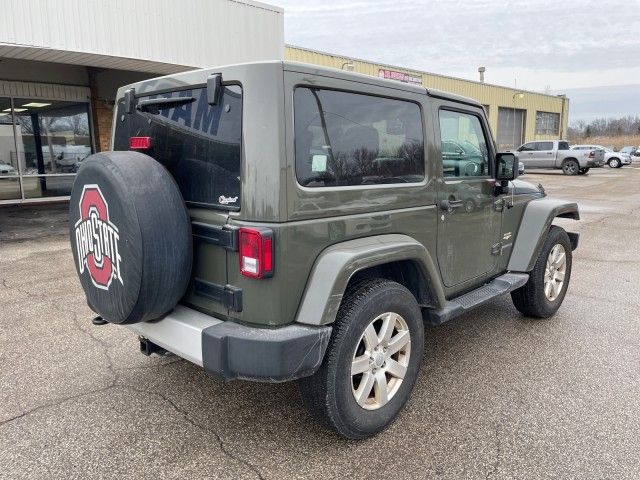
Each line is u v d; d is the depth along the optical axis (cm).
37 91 1216
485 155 381
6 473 247
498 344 408
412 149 304
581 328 445
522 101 3366
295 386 338
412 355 296
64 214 1074
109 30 834
